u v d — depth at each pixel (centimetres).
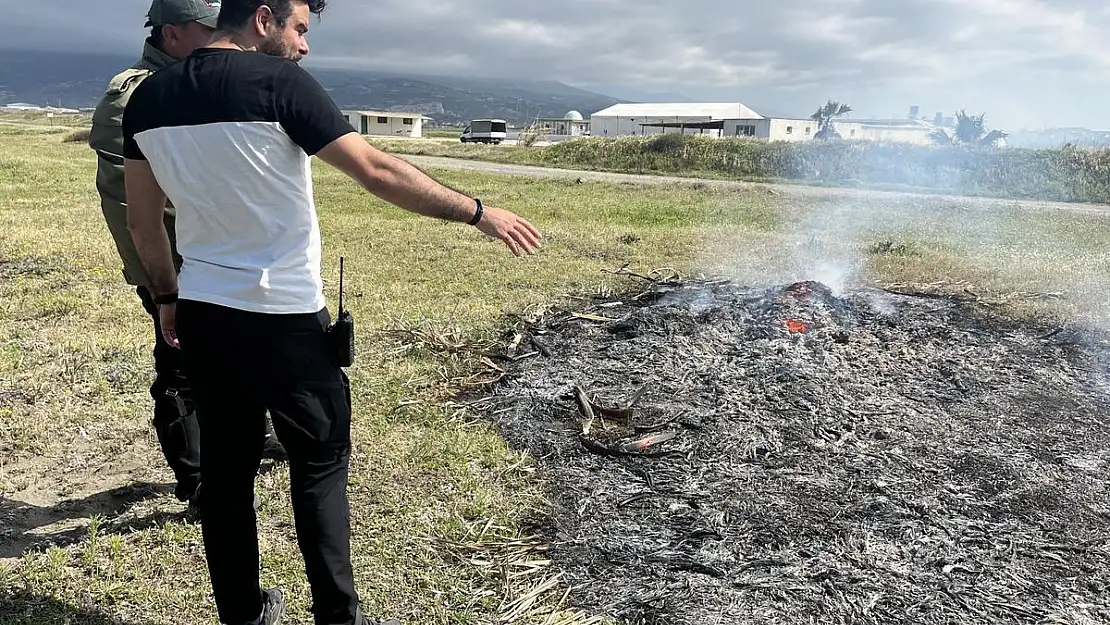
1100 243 991
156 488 308
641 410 392
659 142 2380
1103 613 245
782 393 409
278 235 182
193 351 186
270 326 182
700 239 908
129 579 250
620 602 247
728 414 385
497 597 248
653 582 257
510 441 359
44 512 288
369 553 266
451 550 270
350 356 195
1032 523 297
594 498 311
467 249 805
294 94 174
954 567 268
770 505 306
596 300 601
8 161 1709
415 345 477
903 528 290
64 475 316
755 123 4412
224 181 175
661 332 491
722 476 330
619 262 766
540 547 275
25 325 501
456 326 515
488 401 401
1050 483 329
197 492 284
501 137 4975
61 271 655
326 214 1068
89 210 1012
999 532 290
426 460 333
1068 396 421
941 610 245
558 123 6094
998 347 492
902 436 370
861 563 268
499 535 282
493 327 521
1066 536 289
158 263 208
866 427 377
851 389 420
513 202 1316
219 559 203
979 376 445
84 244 758
